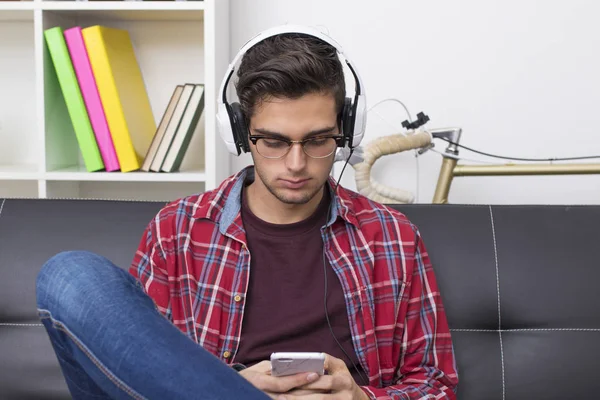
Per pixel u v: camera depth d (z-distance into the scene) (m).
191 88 1.74
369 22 1.90
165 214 1.22
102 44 1.71
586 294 1.31
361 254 1.20
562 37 1.88
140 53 1.95
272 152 1.05
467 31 1.89
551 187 1.93
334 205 1.21
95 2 1.69
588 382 1.27
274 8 1.90
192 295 1.15
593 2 1.86
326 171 1.07
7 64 1.97
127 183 2.01
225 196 1.23
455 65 1.90
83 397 0.61
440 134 1.72
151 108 1.96
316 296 1.15
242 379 0.48
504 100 1.90
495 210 1.40
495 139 1.91
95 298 0.52
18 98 1.98
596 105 1.89
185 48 1.94
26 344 1.31
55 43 1.71
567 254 1.34
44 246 1.35
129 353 0.48
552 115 1.90
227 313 1.15
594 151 1.90
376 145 1.68
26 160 2.00
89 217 1.38
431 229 1.36
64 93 1.72
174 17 1.84
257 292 1.15
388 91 1.91
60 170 1.79
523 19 1.88
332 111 1.04
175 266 1.18
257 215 1.19
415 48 1.90
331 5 1.89
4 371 1.30
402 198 1.73
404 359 1.19
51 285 0.55
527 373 1.28
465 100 1.91
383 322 1.18
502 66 1.89
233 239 1.18
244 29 1.91
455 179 1.94
